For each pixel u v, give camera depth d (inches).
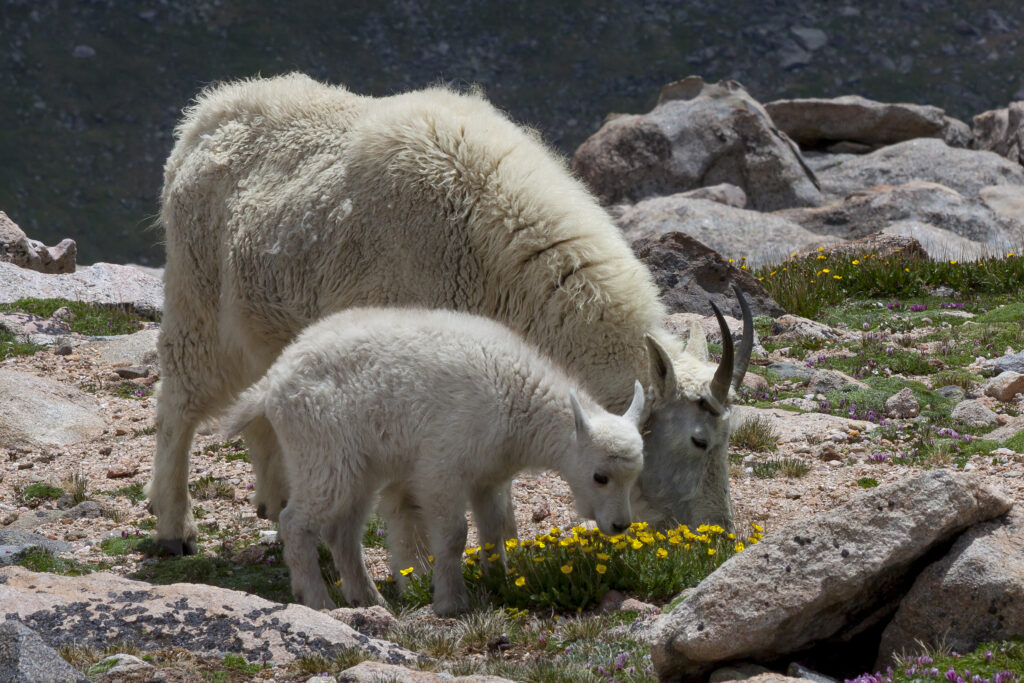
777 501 1170.6
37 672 593.9
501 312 1021.2
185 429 1181.7
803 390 1562.5
